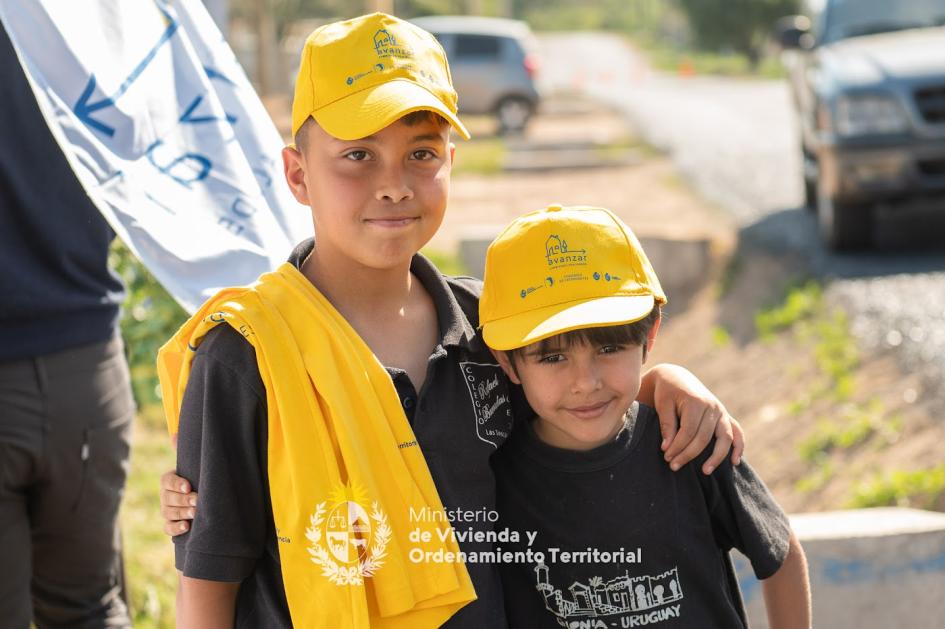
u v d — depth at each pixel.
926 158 7.73
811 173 9.51
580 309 1.98
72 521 2.86
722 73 40.62
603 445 2.07
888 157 7.77
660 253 8.91
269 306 1.86
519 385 2.12
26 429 2.68
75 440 2.77
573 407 2.02
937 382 5.53
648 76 39.22
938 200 8.43
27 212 2.60
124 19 2.51
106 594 3.01
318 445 1.81
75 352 2.75
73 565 2.92
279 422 1.82
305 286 1.90
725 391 6.49
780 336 6.96
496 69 19.78
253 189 2.60
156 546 4.21
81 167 2.39
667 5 66.62
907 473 4.74
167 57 2.56
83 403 2.77
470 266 9.49
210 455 1.83
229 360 1.83
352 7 28.52
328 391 1.81
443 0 34.09
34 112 2.57
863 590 3.46
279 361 1.81
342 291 1.97
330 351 1.84
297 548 1.80
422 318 2.03
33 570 2.93
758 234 9.55
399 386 1.91
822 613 3.46
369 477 1.80
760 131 18.06
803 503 4.95
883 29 9.05
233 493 1.84
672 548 2.06
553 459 2.07
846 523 3.59
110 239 2.83
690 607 2.07
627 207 11.73
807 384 6.09
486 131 20.56
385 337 1.97
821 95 8.31
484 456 1.97
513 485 2.09
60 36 2.42
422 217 1.93
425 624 1.85
